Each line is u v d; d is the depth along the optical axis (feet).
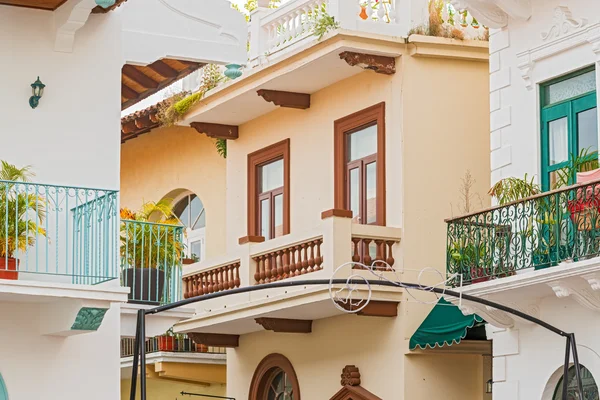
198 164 85.97
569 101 57.52
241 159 79.71
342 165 70.74
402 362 65.16
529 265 55.11
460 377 66.39
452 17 68.33
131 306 57.06
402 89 66.85
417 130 66.95
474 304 57.62
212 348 82.07
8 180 50.83
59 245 52.90
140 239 59.31
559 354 56.44
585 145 56.49
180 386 85.71
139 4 59.77
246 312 70.13
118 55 55.11
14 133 53.06
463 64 68.54
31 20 53.88
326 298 64.03
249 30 74.69
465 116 68.18
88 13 52.75
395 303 65.82
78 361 52.70
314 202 72.90
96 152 54.19
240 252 71.31
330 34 65.62
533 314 57.62
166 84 66.80
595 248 52.19
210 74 77.82
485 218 57.57
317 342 71.67
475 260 57.67
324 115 72.59
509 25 60.59
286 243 67.92
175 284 59.00
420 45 66.69
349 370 68.18
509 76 60.39
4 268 50.42
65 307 50.72
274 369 76.13
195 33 60.64
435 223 66.64
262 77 71.56
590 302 53.88
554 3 58.18
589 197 52.65
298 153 74.64
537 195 54.70
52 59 54.03
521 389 58.39
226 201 80.84
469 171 67.87
